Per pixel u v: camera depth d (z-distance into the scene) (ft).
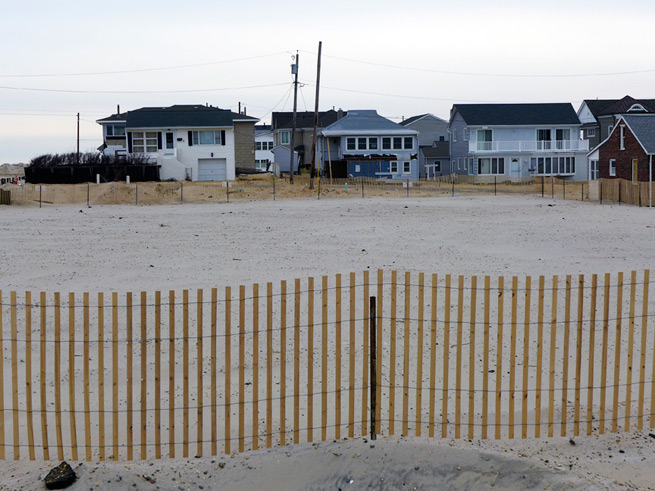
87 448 27.37
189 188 175.73
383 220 116.37
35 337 44.45
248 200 161.27
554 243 89.92
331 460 26.71
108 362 39.73
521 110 251.80
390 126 255.70
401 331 45.39
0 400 27.53
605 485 24.85
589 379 29.96
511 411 29.32
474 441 29.14
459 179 241.35
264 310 51.29
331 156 259.60
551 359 29.68
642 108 266.16
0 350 27.84
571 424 31.24
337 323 28.60
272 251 83.05
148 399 34.42
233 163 228.63
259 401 33.73
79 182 206.18
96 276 67.15
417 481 25.36
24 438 30.12
